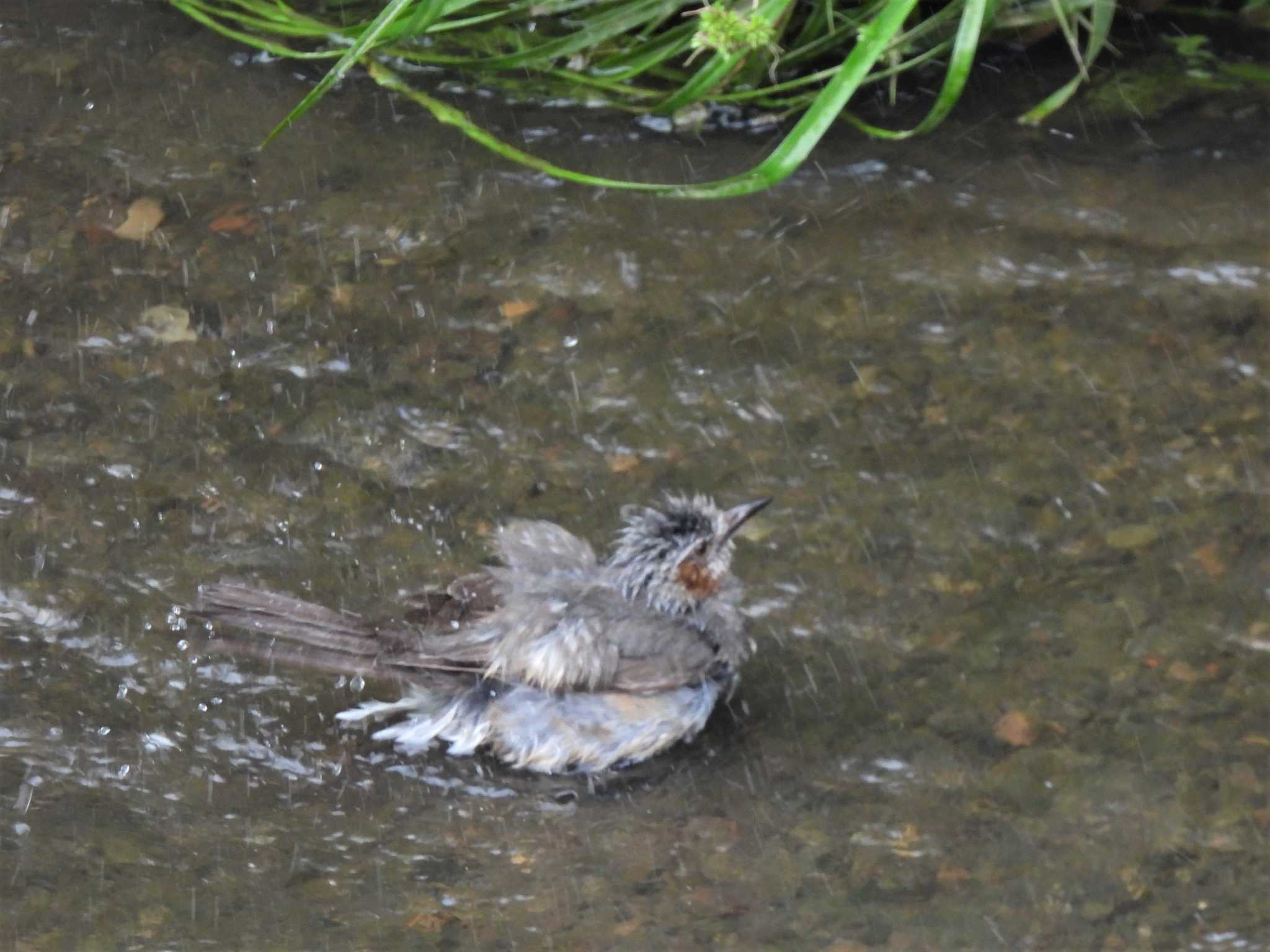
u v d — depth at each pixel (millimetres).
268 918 9336
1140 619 11164
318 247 14805
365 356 13680
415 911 9398
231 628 10961
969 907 9328
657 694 10289
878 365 13453
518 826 10000
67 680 10883
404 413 13141
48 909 9367
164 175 15617
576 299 14242
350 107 16406
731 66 14727
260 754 10453
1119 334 13625
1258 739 10297
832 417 12984
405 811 10094
